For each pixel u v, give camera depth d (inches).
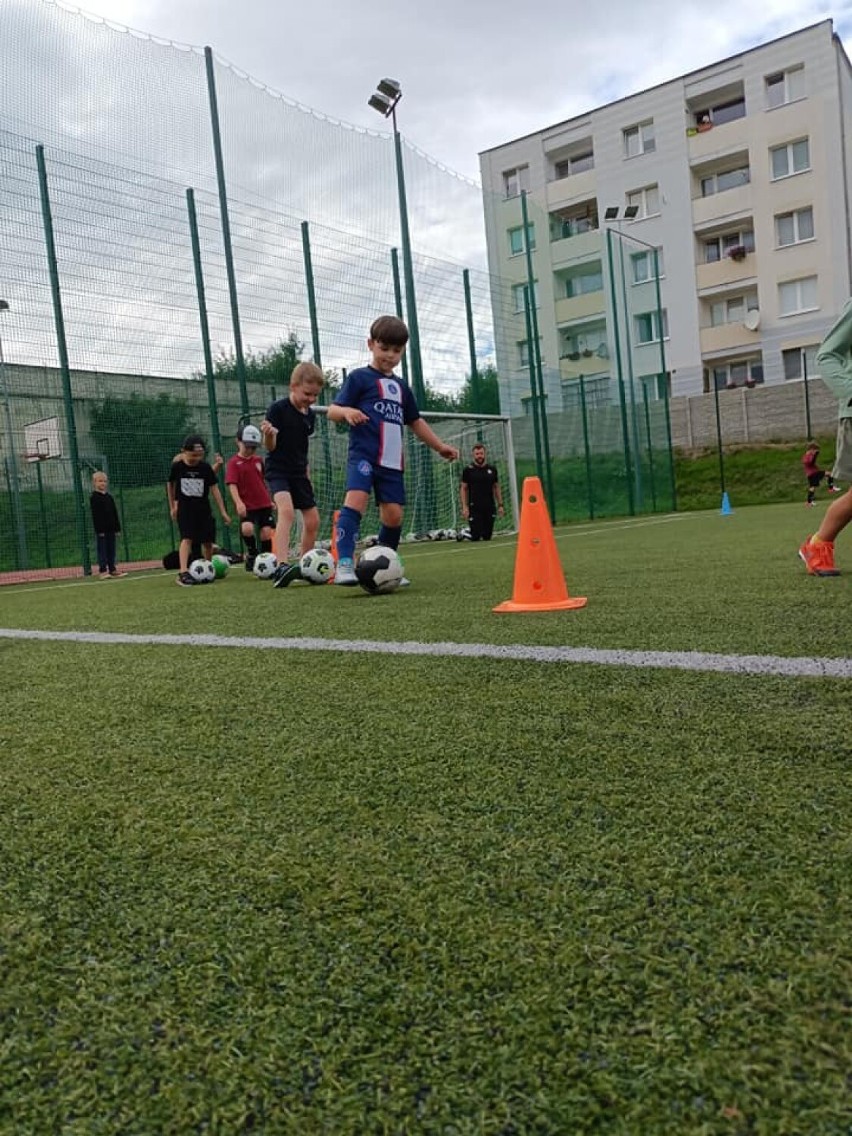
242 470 295.0
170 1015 28.3
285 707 72.3
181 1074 25.4
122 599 205.8
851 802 42.8
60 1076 25.7
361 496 182.5
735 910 32.4
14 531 530.3
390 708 69.4
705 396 919.7
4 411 435.8
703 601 125.8
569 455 682.2
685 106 1124.5
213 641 115.8
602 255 756.6
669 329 1165.1
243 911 35.4
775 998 26.7
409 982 29.2
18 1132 23.4
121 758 59.7
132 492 528.7
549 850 39.2
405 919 33.6
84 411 381.1
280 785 51.6
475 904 34.4
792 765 49.1
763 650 84.2
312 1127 23.0
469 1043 25.7
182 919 35.0
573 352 805.9
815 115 1045.8
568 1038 25.6
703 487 857.5
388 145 493.4
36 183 346.9
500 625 113.3
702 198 1125.1
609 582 162.9
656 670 77.5
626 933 31.2
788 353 1097.4
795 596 125.3
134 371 378.6
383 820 44.6
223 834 44.2
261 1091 24.5
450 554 321.4
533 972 29.1
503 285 614.5
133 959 32.1
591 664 82.1
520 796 46.8
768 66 1065.5
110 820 47.3
